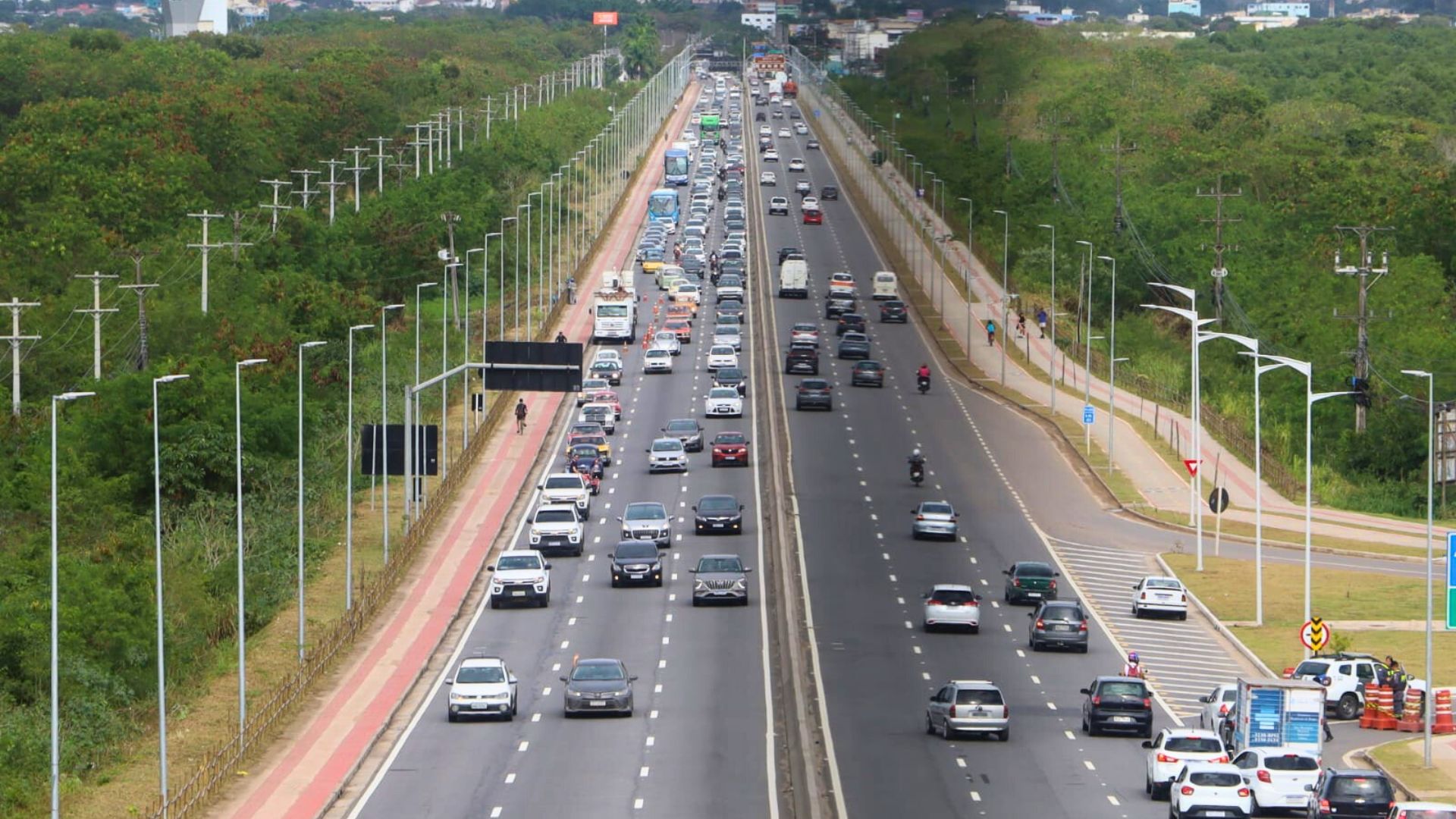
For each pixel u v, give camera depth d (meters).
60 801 120.38
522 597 178.38
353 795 118.56
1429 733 125.81
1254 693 118.75
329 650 156.88
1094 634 170.00
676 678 151.00
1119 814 109.69
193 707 148.88
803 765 120.25
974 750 126.94
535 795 117.00
